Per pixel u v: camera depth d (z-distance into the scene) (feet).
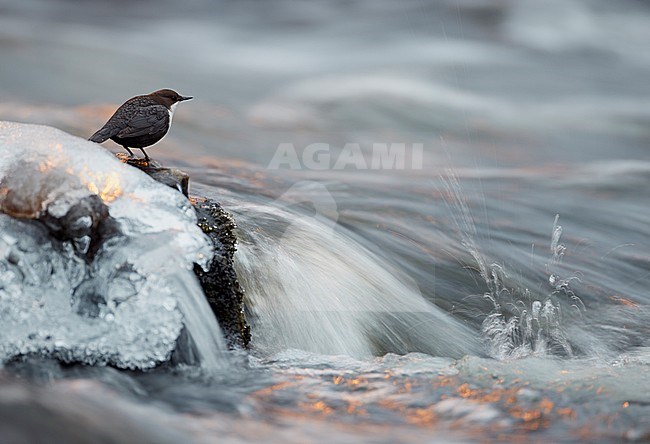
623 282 40.01
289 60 136.56
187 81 112.78
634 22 160.35
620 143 89.20
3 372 20.75
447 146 83.35
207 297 24.70
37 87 93.86
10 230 22.07
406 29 151.02
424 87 108.58
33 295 22.00
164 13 173.99
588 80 125.08
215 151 65.72
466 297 35.22
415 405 22.39
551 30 151.64
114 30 155.74
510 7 157.69
